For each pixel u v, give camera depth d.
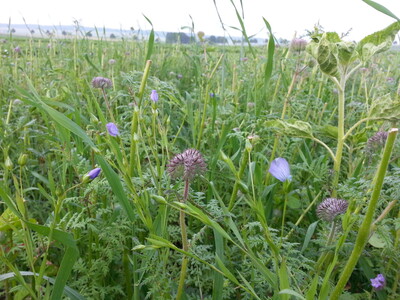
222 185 0.60
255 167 0.46
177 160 0.33
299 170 0.62
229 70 1.12
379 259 0.45
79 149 0.51
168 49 1.53
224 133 0.54
